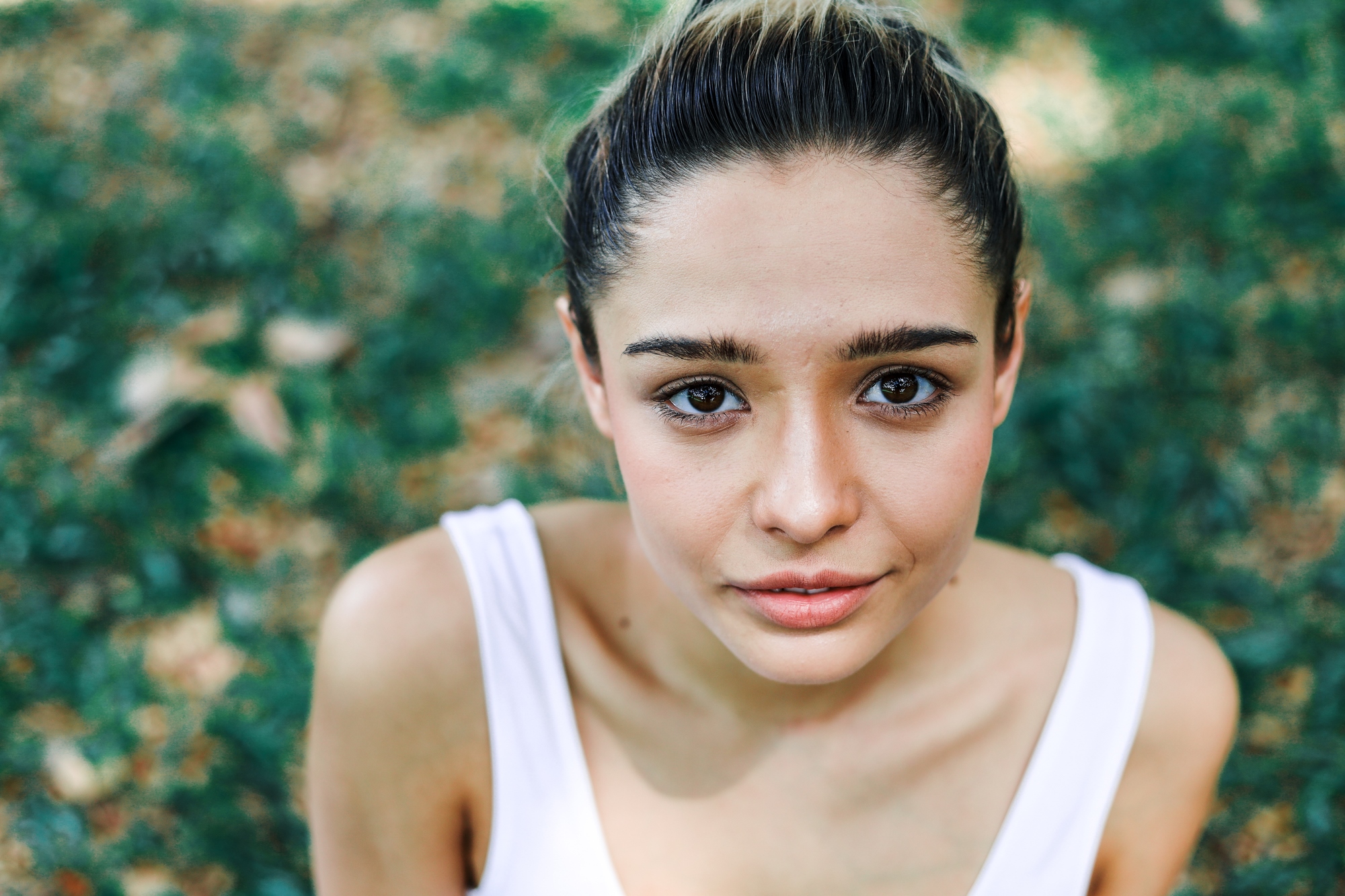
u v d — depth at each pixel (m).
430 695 1.36
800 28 0.97
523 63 4.47
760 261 0.94
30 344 3.38
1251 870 2.39
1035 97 4.24
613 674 1.37
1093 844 1.38
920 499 1.01
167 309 3.47
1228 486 3.06
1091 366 3.31
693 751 1.36
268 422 3.17
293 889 2.33
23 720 2.60
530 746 1.36
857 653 1.05
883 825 1.36
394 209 3.88
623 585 1.40
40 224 3.70
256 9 4.79
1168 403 3.27
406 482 3.13
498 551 1.39
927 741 1.36
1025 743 1.38
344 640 1.37
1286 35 4.54
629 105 1.03
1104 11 4.62
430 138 4.16
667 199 0.97
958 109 1.03
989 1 4.68
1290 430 3.22
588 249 1.12
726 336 0.95
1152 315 3.46
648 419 1.03
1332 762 2.53
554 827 1.36
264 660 2.75
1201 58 4.45
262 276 3.59
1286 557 2.99
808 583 1.02
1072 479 3.05
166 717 2.62
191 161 4.00
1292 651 2.72
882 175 0.95
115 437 3.11
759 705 1.34
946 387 1.01
